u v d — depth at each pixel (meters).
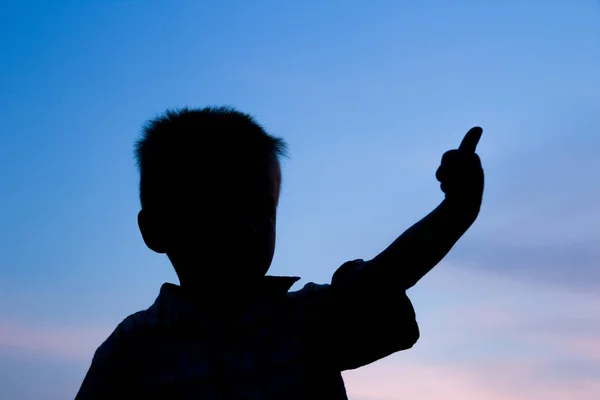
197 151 1.58
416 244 1.39
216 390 1.39
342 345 1.45
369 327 1.44
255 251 1.53
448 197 1.35
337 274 1.54
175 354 1.44
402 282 1.42
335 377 1.46
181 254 1.55
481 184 1.33
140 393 1.44
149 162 1.65
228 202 1.54
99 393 1.47
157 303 1.56
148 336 1.49
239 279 1.51
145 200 1.64
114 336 1.54
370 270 1.46
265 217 1.57
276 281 1.54
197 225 1.53
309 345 1.45
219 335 1.45
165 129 1.67
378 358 1.46
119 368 1.48
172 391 1.41
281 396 1.38
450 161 1.33
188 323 1.47
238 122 1.66
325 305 1.49
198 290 1.52
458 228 1.36
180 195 1.56
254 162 1.59
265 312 1.47
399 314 1.45
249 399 1.37
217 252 1.52
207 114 1.69
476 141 1.34
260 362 1.41
